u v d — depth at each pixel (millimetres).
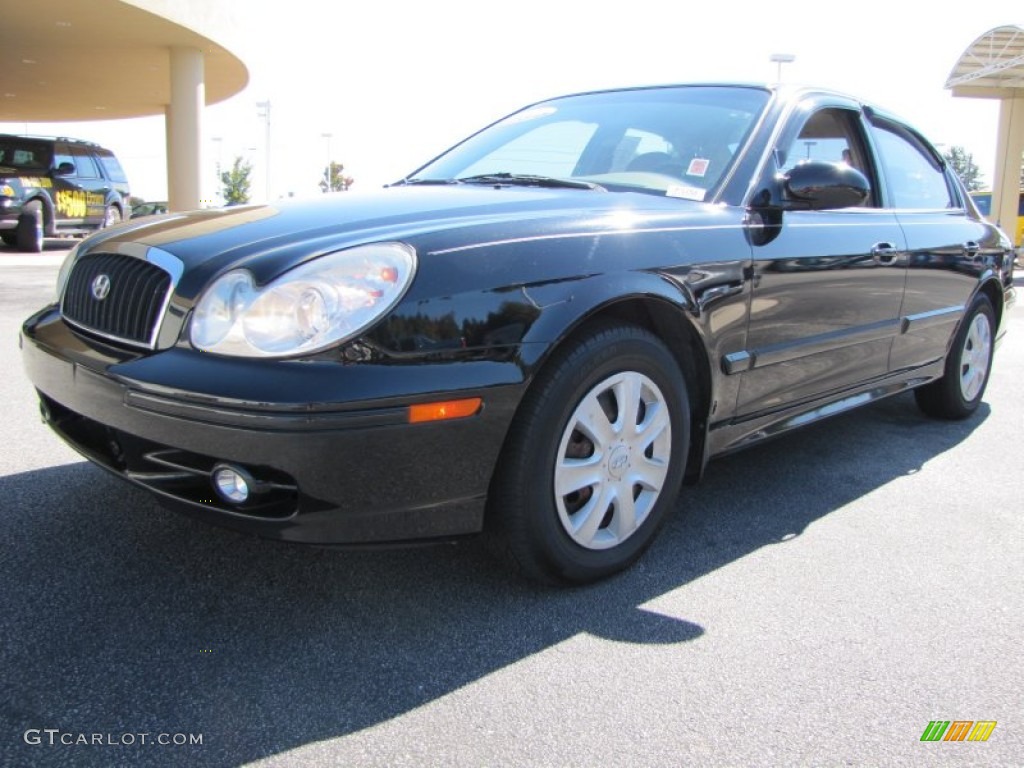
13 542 2654
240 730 1815
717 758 1789
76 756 1710
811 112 3365
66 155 16656
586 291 2273
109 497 3033
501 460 2221
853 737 1875
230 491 2059
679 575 2637
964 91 18812
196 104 17328
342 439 1948
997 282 4625
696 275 2588
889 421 4656
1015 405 5133
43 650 2082
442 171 3588
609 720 1902
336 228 2264
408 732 1832
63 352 2385
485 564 2637
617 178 3107
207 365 2012
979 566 2775
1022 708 2004
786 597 2516
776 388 3064
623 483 2531
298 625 2250
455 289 2078
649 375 2529
